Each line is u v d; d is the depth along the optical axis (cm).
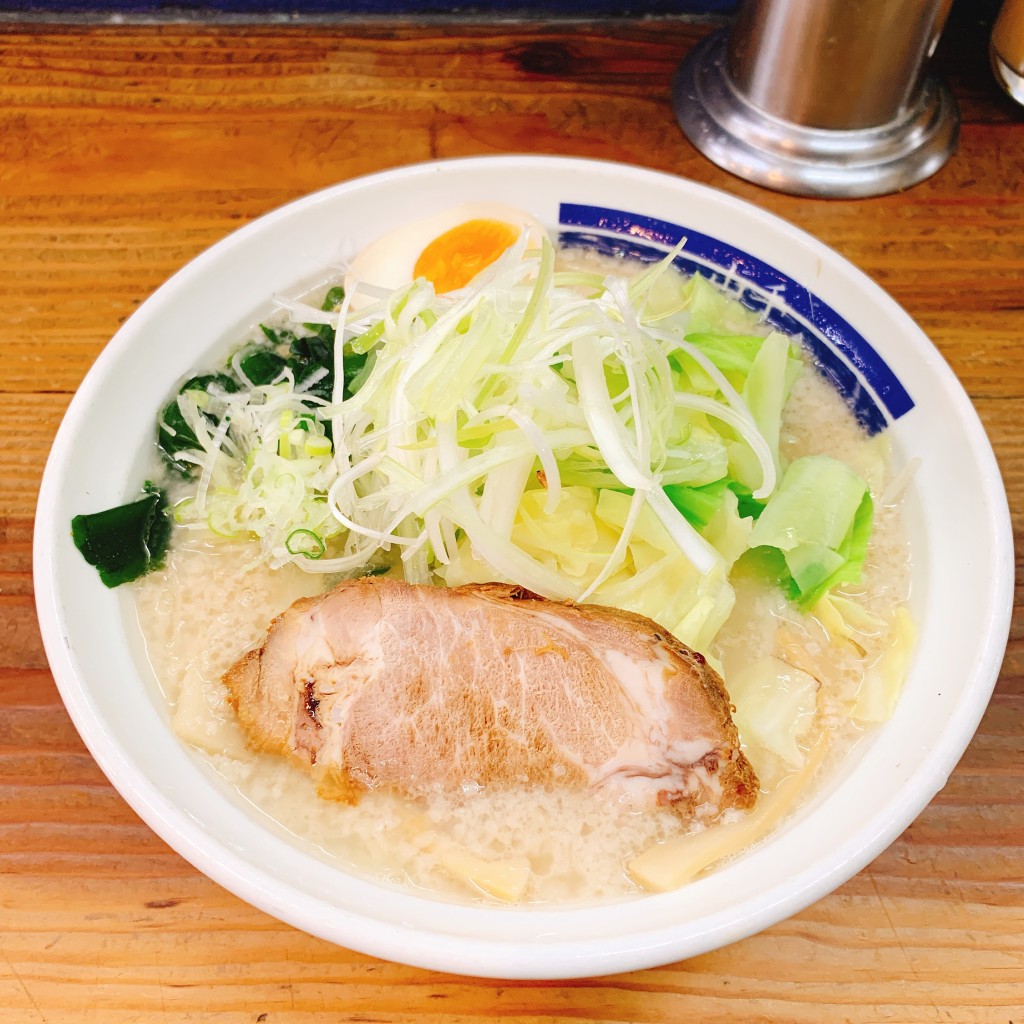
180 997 27
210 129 42
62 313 37
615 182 37
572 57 45
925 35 39
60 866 28
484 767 28
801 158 41
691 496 33
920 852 29
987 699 27
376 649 29
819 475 32
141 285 38
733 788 28
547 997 27
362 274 36
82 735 27
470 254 37
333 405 32
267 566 32
